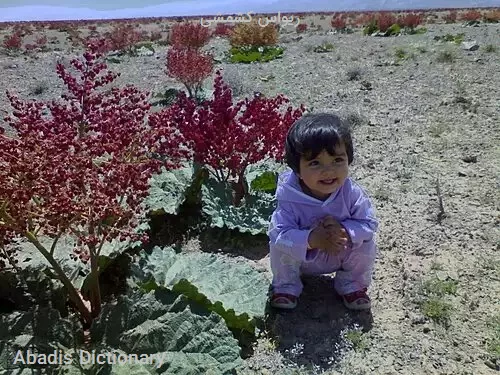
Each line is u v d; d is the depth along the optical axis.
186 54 3.47
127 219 0.98
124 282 1.16
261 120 1.43
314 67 3.95
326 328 1.03
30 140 0.82
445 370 0.92
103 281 1.17
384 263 1.25
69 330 0.88
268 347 0.98
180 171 1.49
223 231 1.37
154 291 0.93
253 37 5.28
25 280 1.02
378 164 1.84
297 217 1.03
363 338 1.00
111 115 1.07
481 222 1.40
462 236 1.34
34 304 0.99
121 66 4.64
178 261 1.10
